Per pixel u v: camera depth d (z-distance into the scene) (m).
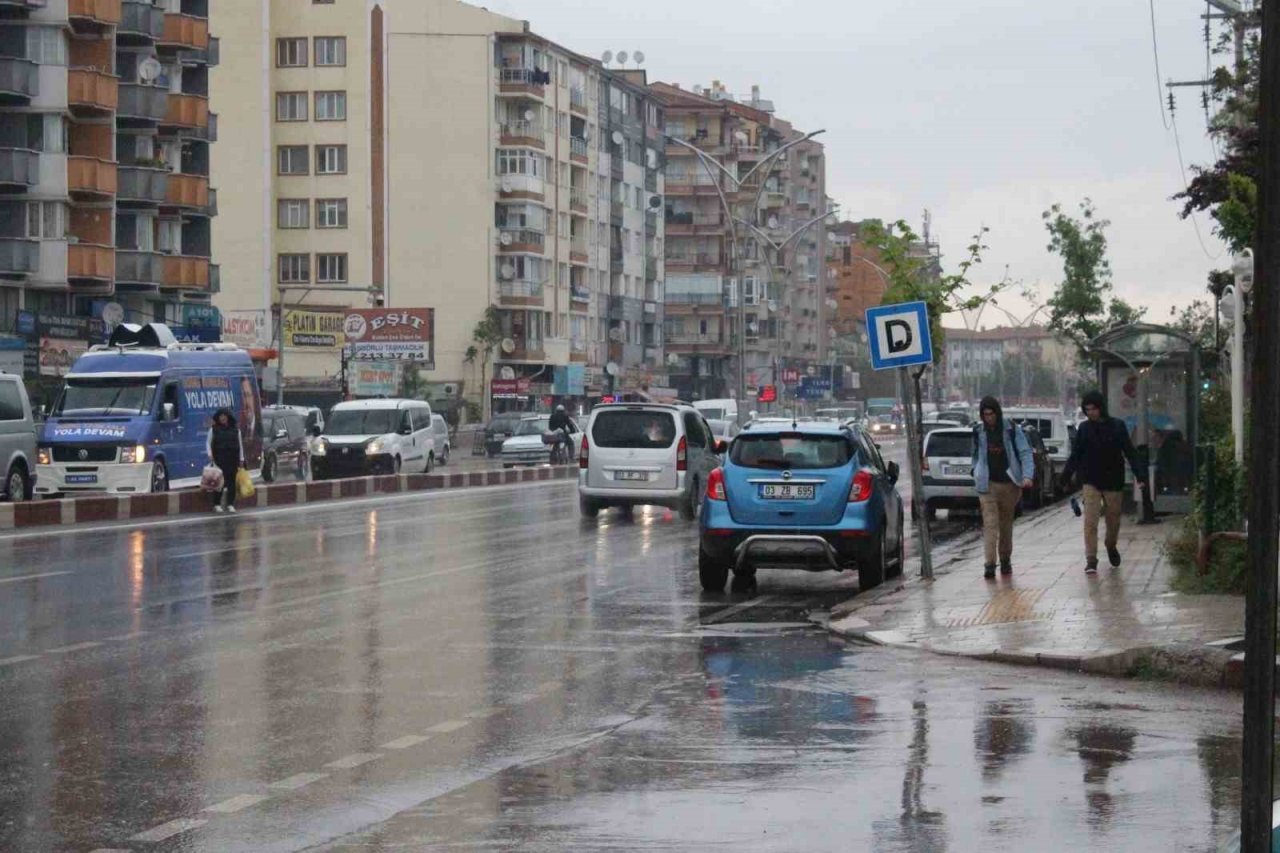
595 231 132.62
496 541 32.19
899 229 37.12
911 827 9.05
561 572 25.83
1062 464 53.62
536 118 119.81
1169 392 36.03
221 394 47.22
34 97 69.38
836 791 10.02
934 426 50.66
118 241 76.94
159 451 43.47
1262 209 6.53
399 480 54.66
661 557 28.64
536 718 12.80
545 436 75.62
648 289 146.50
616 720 12.70
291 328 103.81
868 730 12.16
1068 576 22.83
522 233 117.62
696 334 159.00
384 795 9.99
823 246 196.50
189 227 84.12
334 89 112.00
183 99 80.75
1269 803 6.27
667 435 38.47
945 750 11.32
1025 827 9.00
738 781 10.35
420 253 115.56
